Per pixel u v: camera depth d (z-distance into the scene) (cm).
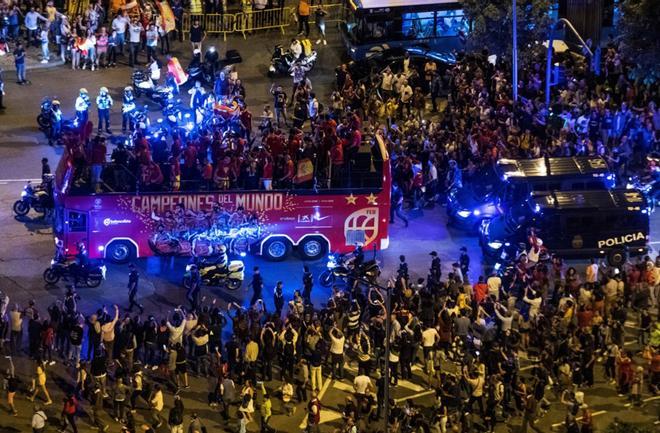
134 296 5628
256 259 6041
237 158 5828
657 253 6156
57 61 7925
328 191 5859
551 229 5856
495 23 7381
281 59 7762
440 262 5975
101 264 5797
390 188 5909
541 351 5284
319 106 7106
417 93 7331
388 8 7512
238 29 8319
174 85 7306
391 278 5684
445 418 4853
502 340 5272
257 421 5000
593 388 5262
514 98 7069
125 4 8056
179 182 5784
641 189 6400
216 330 5216
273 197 5841
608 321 5403
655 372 5200
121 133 7038
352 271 5700
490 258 6028
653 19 6788
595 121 6869
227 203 5822
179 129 6538
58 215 5794
